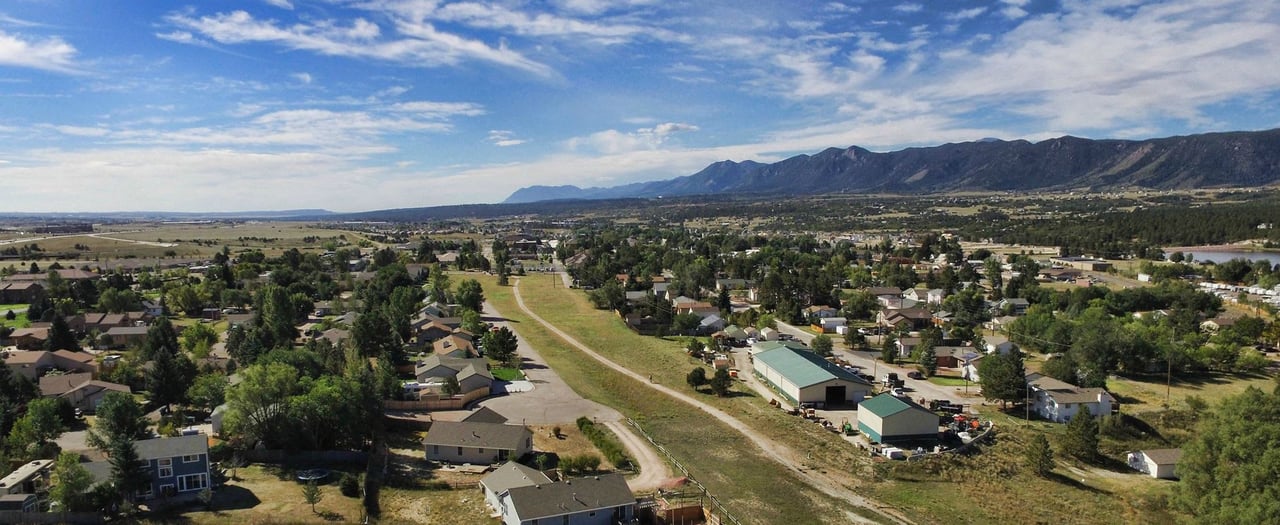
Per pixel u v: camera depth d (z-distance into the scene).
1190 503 57.91
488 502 60.19
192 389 82.06
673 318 146.25
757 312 152.00
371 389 78.50
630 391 99.19
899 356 122.00
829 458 74.12
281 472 65.19
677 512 58.62
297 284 175.75
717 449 76.50
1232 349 110.62
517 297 189.75
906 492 66.56
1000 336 130.62
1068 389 90.06
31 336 114.94
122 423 68.44
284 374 72.12
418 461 70.12
